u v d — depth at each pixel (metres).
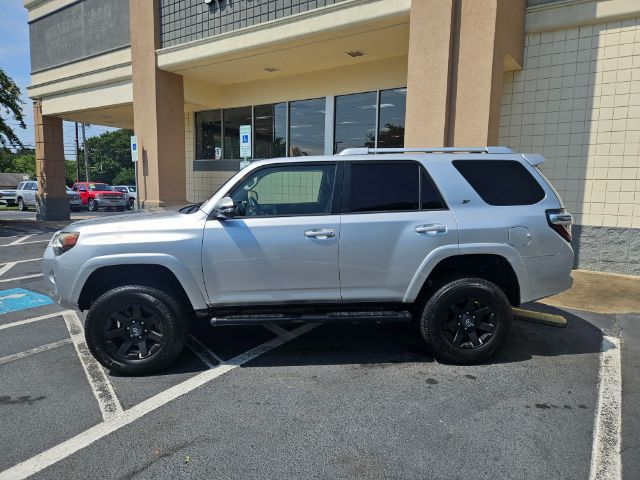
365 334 5.08
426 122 7.43
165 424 3.22
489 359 4.33
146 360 3.97
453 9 7.06
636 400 3.56
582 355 4.46
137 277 4.11
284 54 9.91
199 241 3.96
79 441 3.02
